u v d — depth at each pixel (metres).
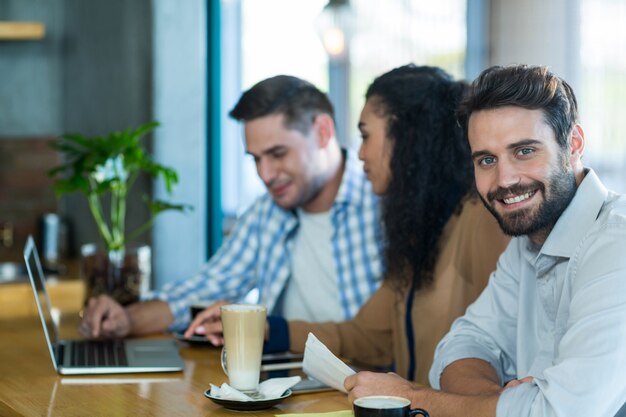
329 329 2.85
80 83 5.06
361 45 6.19
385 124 2.75
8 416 2.14
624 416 1.77
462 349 2.26
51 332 2.93
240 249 3.37
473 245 2.59
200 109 4.20
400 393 1.99
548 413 1.76
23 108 5.43
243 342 2.16
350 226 3.19
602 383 1.73
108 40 4.57
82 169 3.49
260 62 6.14
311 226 3.24
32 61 5.43
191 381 2.37
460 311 2.63
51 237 5.04
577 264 1.90
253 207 3.40
